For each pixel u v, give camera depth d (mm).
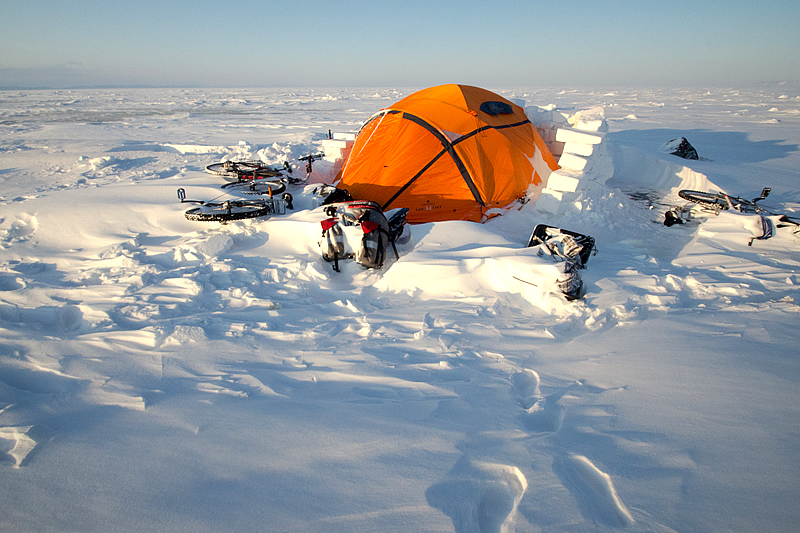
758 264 5188
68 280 5023
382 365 3209
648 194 9617
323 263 5590
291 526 1778
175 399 2742
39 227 6508
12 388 2828
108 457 2189
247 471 2090
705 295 4402
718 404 2576
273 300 4598
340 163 9898
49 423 2463
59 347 3445
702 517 1791
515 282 4723
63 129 25234
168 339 3568
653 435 2322
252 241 6188
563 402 2689
